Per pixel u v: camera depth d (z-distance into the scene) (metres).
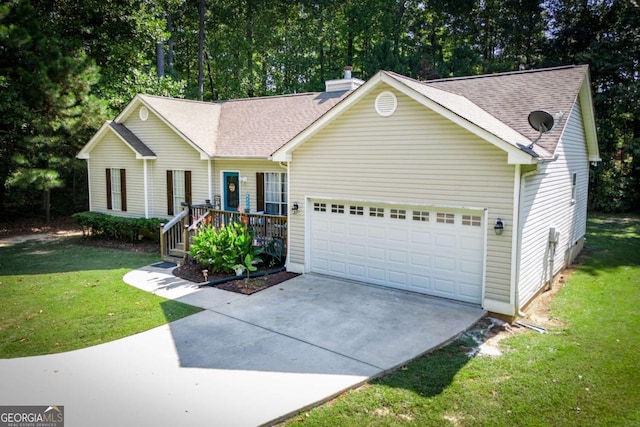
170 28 31.70
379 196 10.66
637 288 11.34
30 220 22.31
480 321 8.92
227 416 5.53
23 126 17.94
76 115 18.05
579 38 27.38
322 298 10.18
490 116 10.82
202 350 7.45
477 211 9.36
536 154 8.34
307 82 33.25
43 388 6.20
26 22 17.30
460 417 5.62
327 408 5.80
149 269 12.92
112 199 18.70
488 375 6.71
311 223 12.20
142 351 7.40
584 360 7.25
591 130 14.38
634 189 25.80
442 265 10.08
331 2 33.69
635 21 24.33
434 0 33.00
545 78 12.41
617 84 24.91
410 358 7.20
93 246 16.61
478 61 27.94
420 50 33.28
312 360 7.08
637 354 7.48
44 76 16.67
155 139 17.33
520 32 30.44
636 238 18.33
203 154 15.57
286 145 11.97
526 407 5.86
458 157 9.38
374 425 5.43
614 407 5.88
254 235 13.00
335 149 11.30
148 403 5.82
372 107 10.52
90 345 7.64
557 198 11.56
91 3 21.11
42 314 9.16
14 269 12.99
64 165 19.20
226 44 34.12
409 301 9.93
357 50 36.81
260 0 33.62
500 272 9.05
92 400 5.89
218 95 35.97
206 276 11.60
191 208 14.41
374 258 11.15
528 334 8.38
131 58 23.41
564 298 10.54
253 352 7.38
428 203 9.91
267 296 10.35
